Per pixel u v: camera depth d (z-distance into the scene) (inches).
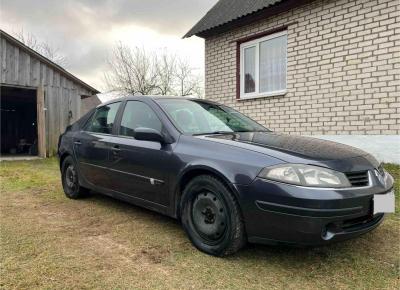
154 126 148.7
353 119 266.2
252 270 110.3
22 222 158.6
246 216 110.0
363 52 259.1
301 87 302.7
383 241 133.2
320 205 99.3
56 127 474.9
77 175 198.4
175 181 131.1
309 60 295.4
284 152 113.0
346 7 268.1
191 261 116.4
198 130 143.5
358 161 117.0
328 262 116.1
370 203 109.7
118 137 165.3
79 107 504.1
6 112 677.3
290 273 108.5
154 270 109.9
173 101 160.7
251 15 328.2
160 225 153.9
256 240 109.8
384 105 247.9
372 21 253.3
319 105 289.1
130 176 152.9
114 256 120.4
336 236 103.0
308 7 293.9
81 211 177.6
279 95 321.1
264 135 142.3
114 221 160.1
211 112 163.5
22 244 130.6
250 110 350.6
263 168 108.0
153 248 127.4
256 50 348.2
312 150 118.3
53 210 180.1
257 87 349.7
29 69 446.3
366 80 258.1
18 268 110.3
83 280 103.1
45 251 124.1
